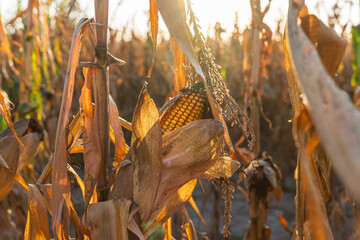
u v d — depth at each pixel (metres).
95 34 1.91
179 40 1.82
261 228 3.44
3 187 2.37
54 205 1.93
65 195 1.94
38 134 2.63
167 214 2.18
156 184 1.91
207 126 1.92
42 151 4.62
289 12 1.12
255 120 3.78
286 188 8.10
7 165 2.37
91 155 1.94
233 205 7.58
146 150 1.91
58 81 5.66
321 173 1.81
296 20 1.10
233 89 9.24
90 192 1.98
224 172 2.05
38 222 2.13
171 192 1.99
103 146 1.94
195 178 2.02
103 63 1.91
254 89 3.88
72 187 6.50
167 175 1.95
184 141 1.92
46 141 4.54
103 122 1.93
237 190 8.57
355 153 0.82
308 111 1.19
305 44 1.04
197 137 1.91
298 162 1.59
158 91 9.31
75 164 2.21
